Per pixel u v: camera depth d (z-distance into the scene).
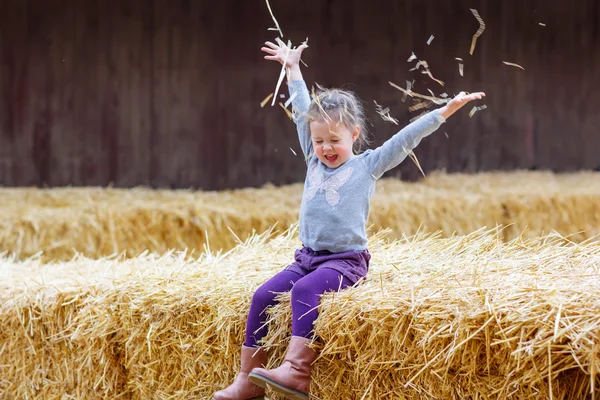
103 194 9.16
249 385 3.29
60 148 11.04
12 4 10.88
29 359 4.11
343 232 3.38
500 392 2.72
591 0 13.28
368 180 3.45
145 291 3.73
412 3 12.09
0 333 4.16
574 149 13.38
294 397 3.10
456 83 12.42
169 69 11.29
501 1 12.66
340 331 3.05
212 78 11.42
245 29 11.50
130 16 11.14
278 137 11.62
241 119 11.52
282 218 7.67
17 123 10.95
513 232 8.76
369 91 11.95
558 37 13.11
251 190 9.73
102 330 3.80
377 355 3.02
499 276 3.16
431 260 3.83
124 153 11.20
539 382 2.63
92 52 11.06
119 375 3.89
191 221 7.48
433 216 8.24
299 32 11.68
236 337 3.46
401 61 12.06
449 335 2.79
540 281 3.00
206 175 11.44
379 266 3.76
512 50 12.81
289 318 3.26
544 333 2.59
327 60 11.80
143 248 7.39
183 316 3.58
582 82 13.35
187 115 11.37
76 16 11.01
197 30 11.35
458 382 2.83
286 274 3.42
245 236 7.59
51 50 10.98
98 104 11.10
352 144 3.53
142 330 3.70
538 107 13.08
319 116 3.42
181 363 3.60
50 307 3.99
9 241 7.05
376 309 2.99
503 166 12.91
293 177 11.67
